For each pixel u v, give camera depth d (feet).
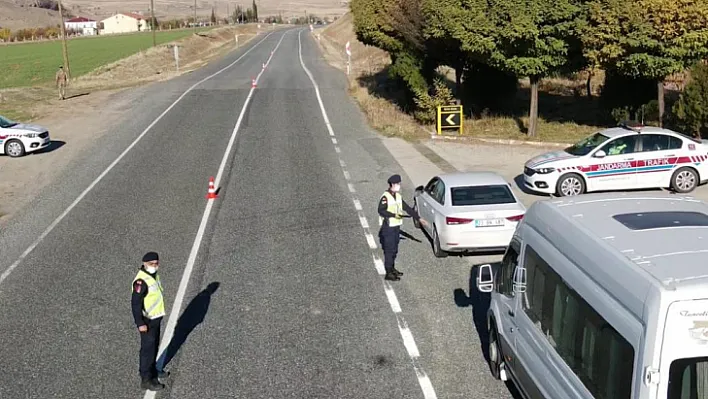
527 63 79.82
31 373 30.86
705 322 15.65
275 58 223.10
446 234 43.60
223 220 54.19
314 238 49.16
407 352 31.78
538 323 23.89
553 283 22.68
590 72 106.22
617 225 21.59
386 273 40.83
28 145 80.07
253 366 30.89
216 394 28.60
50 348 33.27
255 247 47.52
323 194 61.21
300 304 37.63
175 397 28.48
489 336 30.55
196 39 313.12
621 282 17.92
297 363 31.04
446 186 46.34
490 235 43.39
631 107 87.40
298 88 133.49
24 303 38.81
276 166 72.54
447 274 41.83
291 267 43.42
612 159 59.11
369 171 69.87
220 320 35.83
